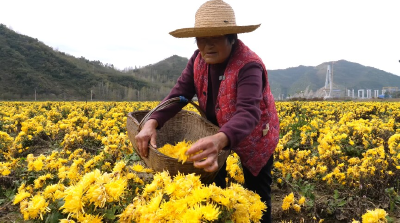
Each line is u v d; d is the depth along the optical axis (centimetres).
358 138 538
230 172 337
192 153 166
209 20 213
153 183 180
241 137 176
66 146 505
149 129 219
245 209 165
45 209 212
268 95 230
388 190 343
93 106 1554
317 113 1135
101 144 557
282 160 451
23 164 434
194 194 155
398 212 321
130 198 209
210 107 252
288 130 686
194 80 255
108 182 176
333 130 572
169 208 155
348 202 332
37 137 649
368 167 366
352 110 1184
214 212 142
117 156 370
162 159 189
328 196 358
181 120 290
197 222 141
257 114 192
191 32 206
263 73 221
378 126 644
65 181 305
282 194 384
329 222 315
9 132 822
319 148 448
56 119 1019
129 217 173
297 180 398
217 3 214
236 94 219
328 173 402
